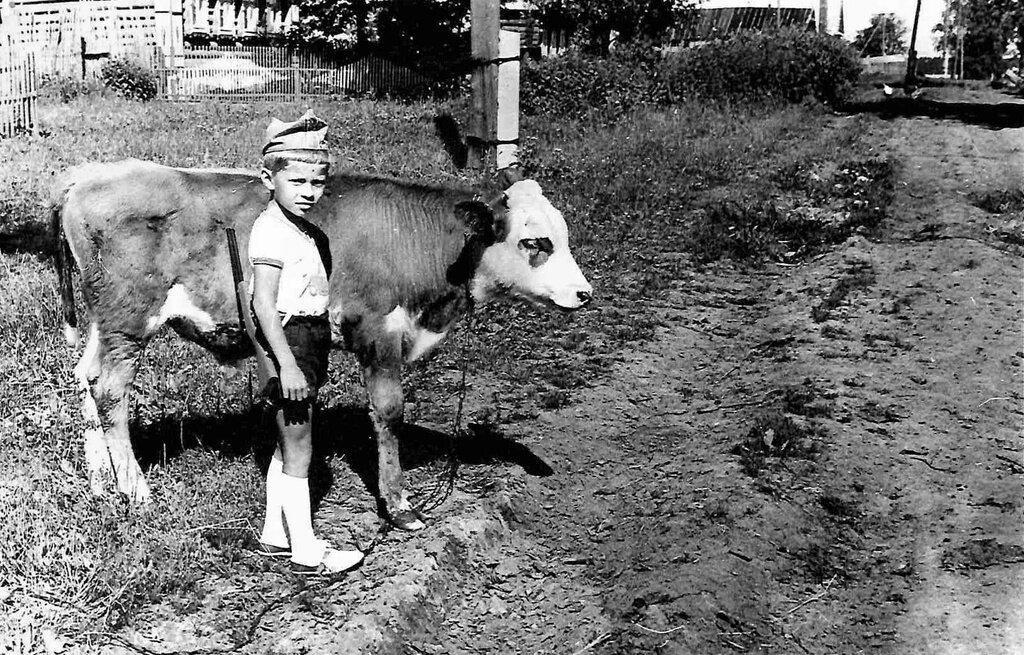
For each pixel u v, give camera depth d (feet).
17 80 50.83
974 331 27.17
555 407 23.71
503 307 29.68
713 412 23.58
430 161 46.57
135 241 16.24
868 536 18.48
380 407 17.08
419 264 16.83
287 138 14.92
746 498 19.17
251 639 14.39
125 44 76.89
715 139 52.80
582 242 35.70
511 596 16.81
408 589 15.81
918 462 20.75
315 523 17.61
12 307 24.97
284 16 92.53
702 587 16.58
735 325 29.60
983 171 46.06
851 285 31.07
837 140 54.13
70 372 21.25
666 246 36.32
